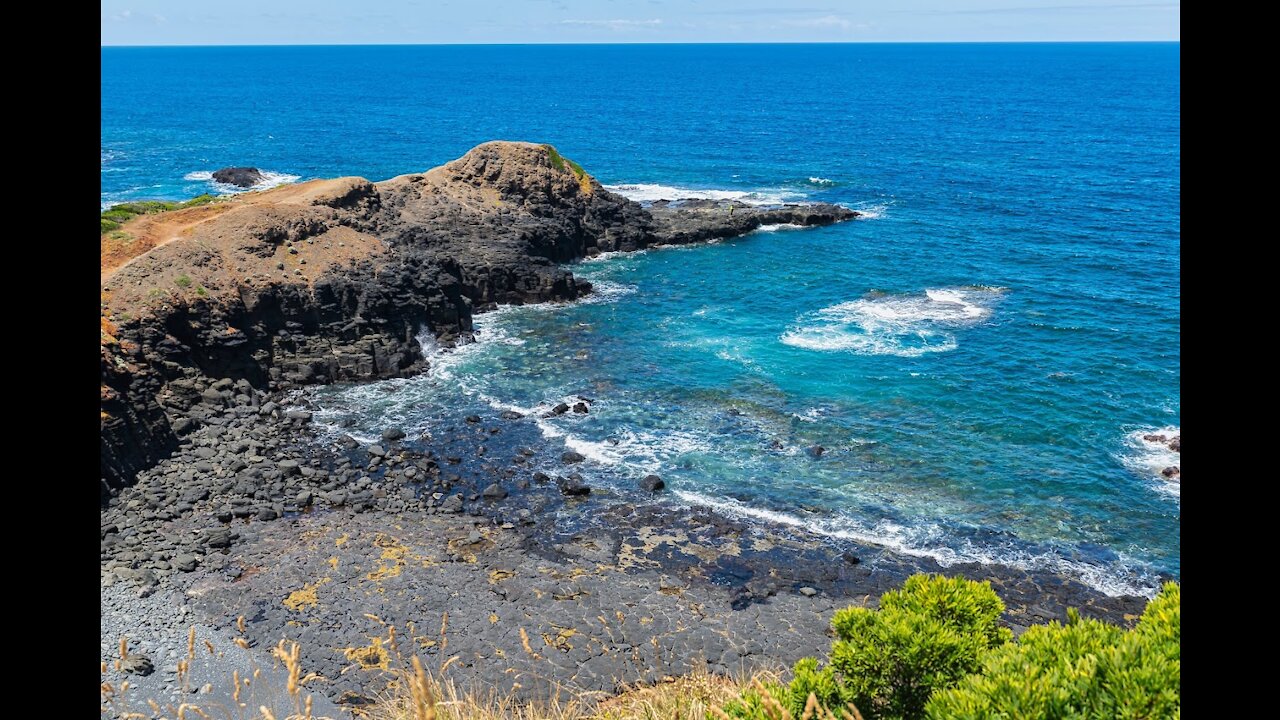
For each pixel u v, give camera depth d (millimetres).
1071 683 9266
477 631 30453
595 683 28094
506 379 54469
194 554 34719
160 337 46938
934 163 140000
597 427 47625
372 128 185750
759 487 41312
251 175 121312
